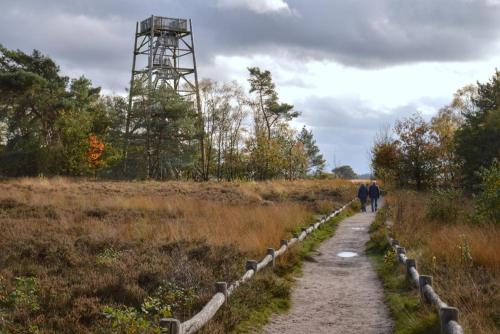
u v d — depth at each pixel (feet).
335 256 53.26
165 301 29.68
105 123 215.72
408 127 158.61
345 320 30.22
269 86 291.79
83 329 25.00
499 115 126.62
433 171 155.53
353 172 480.23
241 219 62.08
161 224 59.21
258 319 29.37
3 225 55.26
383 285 38.99
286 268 43.52
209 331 24.49
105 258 40.73
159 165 205.16
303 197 126.00
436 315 26.68
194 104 234.99
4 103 189.67
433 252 42.83
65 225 56.70
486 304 28.76
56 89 198.08
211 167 262.88
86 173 194.90
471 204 68.08
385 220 71.00
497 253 38.52
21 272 36.91
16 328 24.99
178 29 197.98
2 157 184.03
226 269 37.63
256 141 254.27
